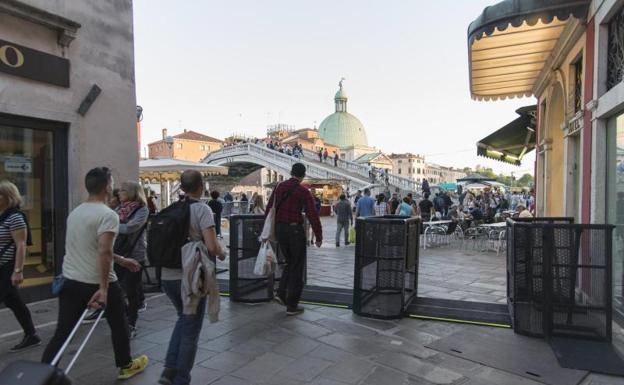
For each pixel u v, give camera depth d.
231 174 57.75
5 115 5.79
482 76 9.21
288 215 5.28
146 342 4.52
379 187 35.91
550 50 7.69
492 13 5.86
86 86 6.66
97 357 4.09
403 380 3.62
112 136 7.09
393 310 5.21
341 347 4.34
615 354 4.09
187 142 94.81
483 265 9.31
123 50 7.30
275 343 4.44
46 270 6.43
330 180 33.62
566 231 4.44
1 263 4.06
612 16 5.24
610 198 5.43
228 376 3.70
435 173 128.38
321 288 6.72
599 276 4.38
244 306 5.82
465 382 3.59
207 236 3.35
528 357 4.07
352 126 108.62
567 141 7.57
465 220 14.48
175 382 3.24
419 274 8.24
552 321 4.48
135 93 7.53
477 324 5.02
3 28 5.60
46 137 6.43
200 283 3.27
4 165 5.95
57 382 1.96
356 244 5.40
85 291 3.28
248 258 6.04
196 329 3.35
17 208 4.20
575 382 3.57
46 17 5.91
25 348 4.35
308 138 98.56
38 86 6.02
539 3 5.65
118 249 4.64
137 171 7.54
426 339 4.55
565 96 7.59
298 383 3.58
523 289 4.68
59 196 6.49
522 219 5.60
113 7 7.12
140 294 5.58
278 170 44.22
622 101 4.66
